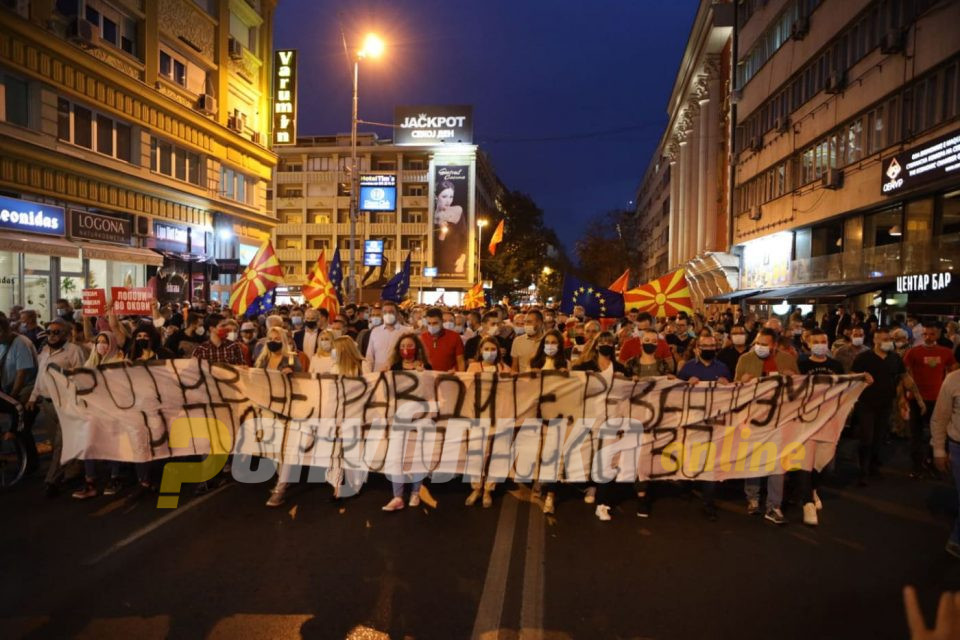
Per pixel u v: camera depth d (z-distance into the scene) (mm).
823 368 6965
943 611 1301
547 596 4398
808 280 25438
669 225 63688
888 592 4508
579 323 11703
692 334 12352
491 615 4117
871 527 5902
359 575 4688
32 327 11078
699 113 48219
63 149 19109
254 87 31859
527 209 79875
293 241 67250
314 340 9820
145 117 23062
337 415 6492
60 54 18625
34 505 6230
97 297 8102
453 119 65250
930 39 17266
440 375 6438
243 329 8070
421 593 4414
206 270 27234
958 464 5090
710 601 4344
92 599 4254
